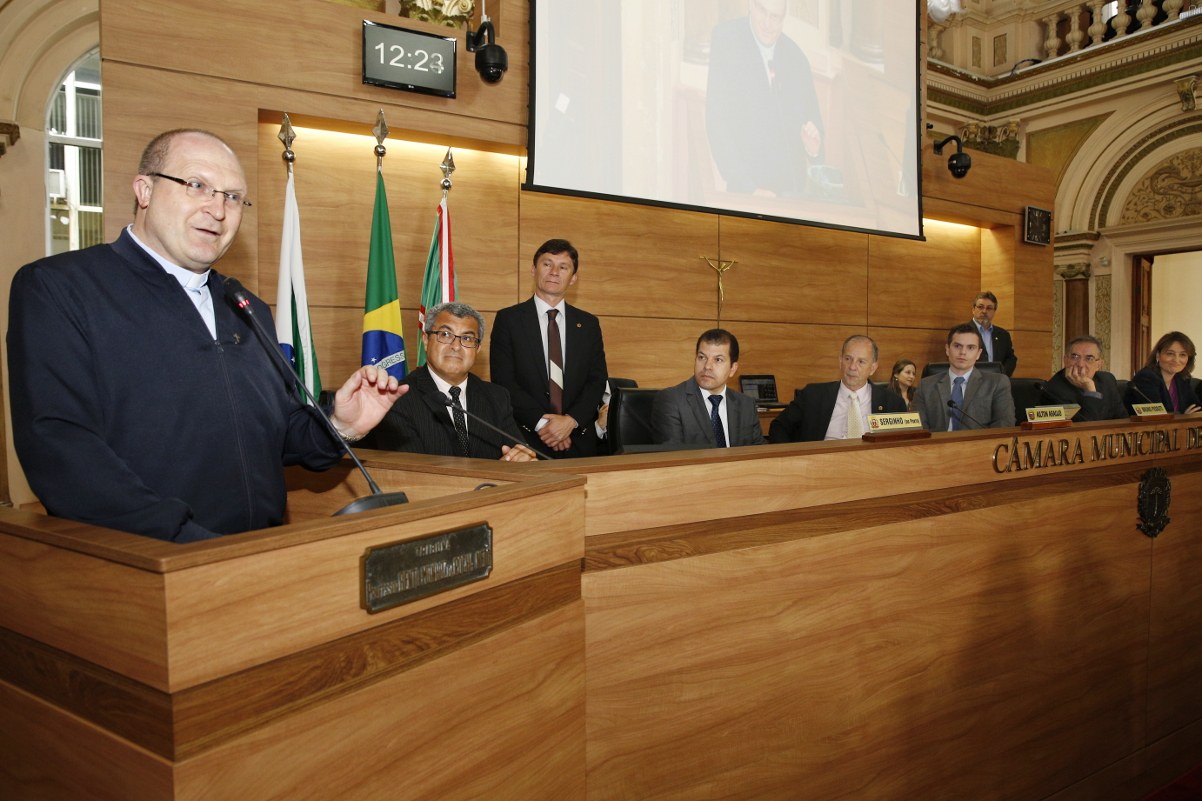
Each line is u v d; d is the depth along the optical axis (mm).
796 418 3266
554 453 3012
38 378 1110
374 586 868
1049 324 5965
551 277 3121
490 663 1031
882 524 1798
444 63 3352
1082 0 7969
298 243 2885
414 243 3615
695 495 1482
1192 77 7227
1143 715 2543
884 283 5398
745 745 1550
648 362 4406
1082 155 8219
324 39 3145
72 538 782
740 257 4711
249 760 754
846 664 1721
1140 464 2527
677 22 4066
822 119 4668
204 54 2912
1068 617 2271
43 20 4375
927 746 1895
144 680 716
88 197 4961
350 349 3465
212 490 1267
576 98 3709
